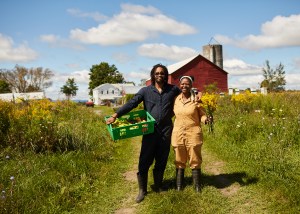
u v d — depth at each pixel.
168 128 6.01
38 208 5.48
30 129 8.84
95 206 5.87
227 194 5.84
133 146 11.05
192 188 5.97
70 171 7.38
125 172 7.92
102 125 14.84
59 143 8.84
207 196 5.64
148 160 6.01
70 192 6.30
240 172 6.77
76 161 7.94
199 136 5.88
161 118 5.94
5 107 9.58
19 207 5.42
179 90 6.20
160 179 6.20
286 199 5.25
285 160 6.49
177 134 5.91
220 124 11.61
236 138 9.26
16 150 8.27
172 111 6.12
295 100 14.93
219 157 8.22
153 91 6.00
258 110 13.59
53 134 8.84
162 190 6.20
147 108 6.06
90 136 10.59
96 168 7.90
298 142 7.98
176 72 41.47
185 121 5.85
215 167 7.50
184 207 5.27
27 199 5.69
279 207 5.01
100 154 9.04
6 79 88.75
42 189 6.24
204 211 5.13
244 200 5.46
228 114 13.02
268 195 5.46
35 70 88.62
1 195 5.57
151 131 5.93
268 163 6.64
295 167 6.27
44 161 7.62
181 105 5.93
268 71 28.44
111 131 5.83
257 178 6.27
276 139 8.27
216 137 9.97
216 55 48.88
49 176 6.79
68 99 19.81
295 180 5.79
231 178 6.57
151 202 5.73
